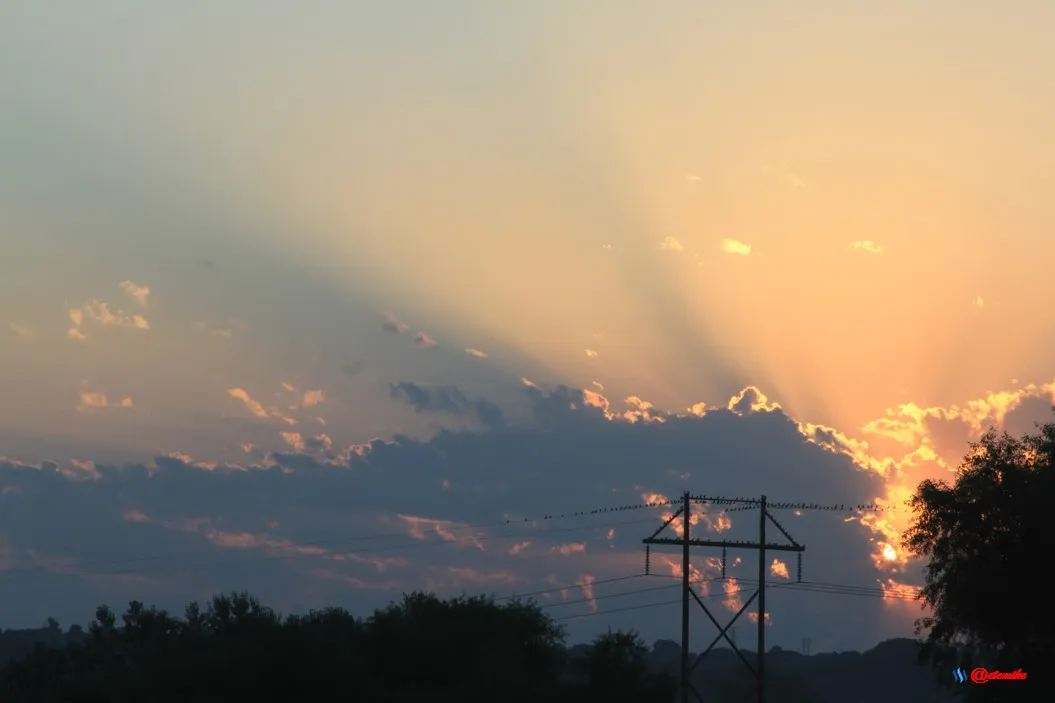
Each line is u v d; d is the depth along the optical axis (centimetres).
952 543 12581
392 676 15975
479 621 16588
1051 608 11981
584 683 15925
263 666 15312
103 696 15512
